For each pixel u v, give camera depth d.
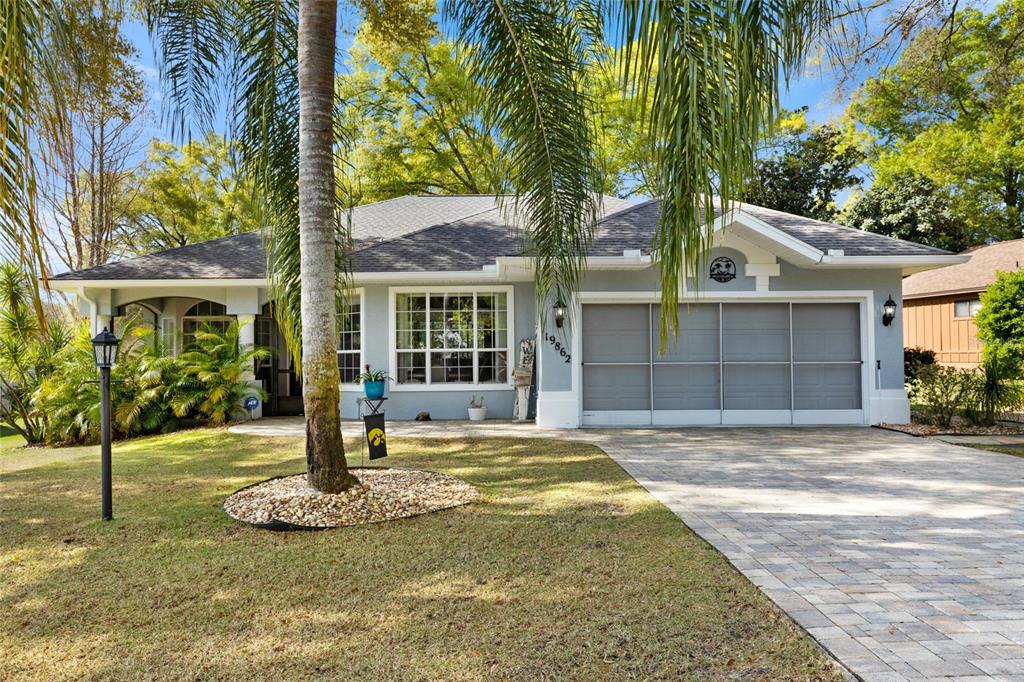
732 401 12.02
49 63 3.28
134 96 10.45
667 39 2.93
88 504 6.36
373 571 4.35
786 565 4.37
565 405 11.77
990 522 5.50
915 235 25.16
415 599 3.85
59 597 3.97
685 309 12.02
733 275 11.85
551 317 11.80
